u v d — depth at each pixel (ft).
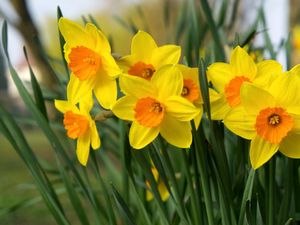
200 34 3.51
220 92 2.50
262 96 2.37
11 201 10.80
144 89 2.44
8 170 16.10
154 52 2.53
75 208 2.98
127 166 2.80
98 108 3.46
